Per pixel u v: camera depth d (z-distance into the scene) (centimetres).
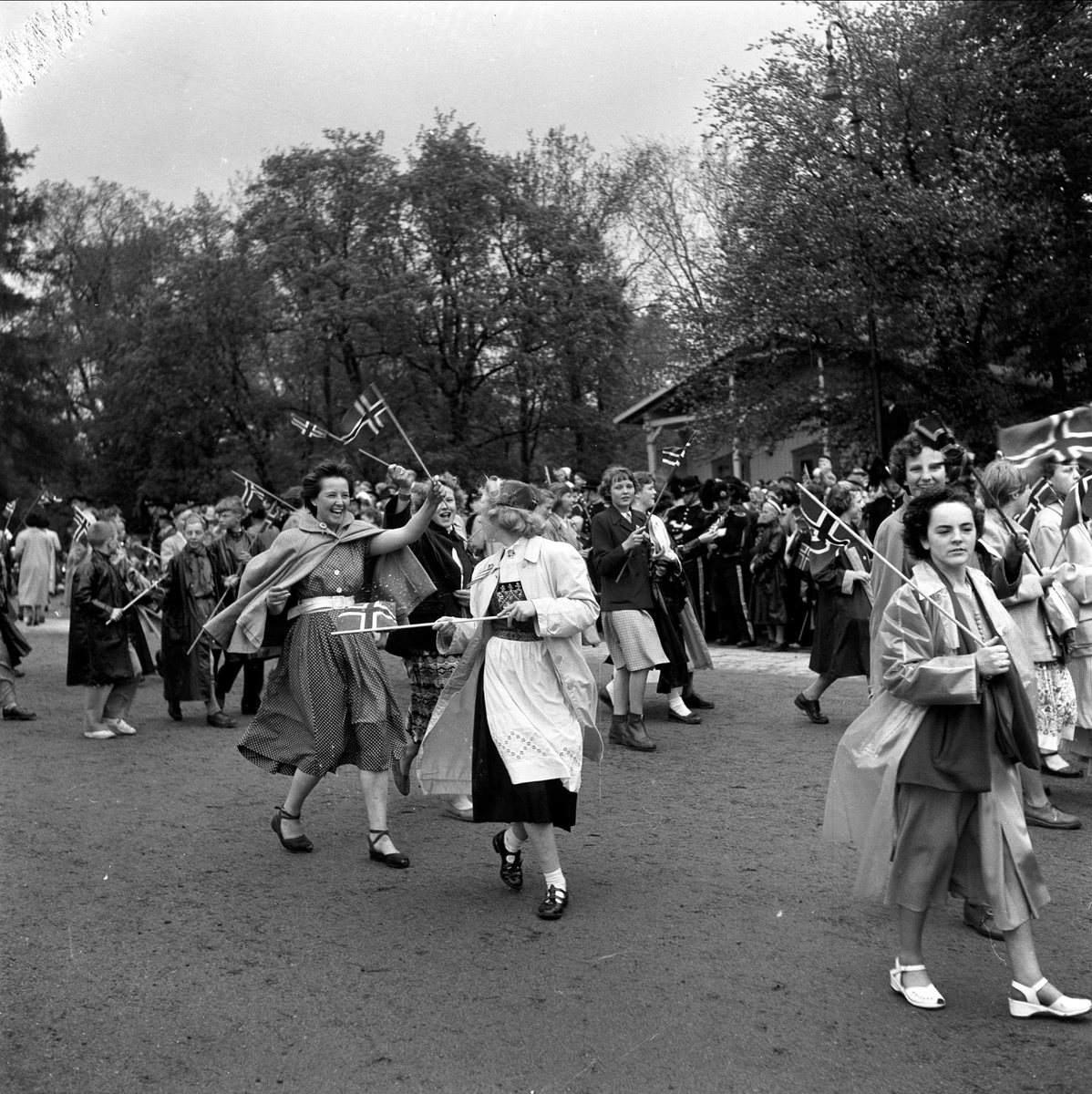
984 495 616
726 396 2392
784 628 1352
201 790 736
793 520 1318
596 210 3559
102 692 934
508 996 407
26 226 3656
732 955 439
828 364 2300
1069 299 2156
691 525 1399
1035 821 596
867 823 407
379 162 3125
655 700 1020
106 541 934
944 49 2133
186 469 3375
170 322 3222
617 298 3167
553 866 492
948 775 379
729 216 2283
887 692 398
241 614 580
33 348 3609
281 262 3119
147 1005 406
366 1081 350
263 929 478
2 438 3556
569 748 495
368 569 602
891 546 510
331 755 568
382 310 2941
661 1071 351
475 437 3300
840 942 449
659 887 520
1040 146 2138
